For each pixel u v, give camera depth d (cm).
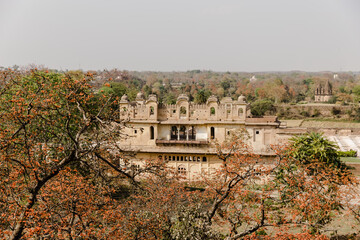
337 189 3997
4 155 2566
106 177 2997
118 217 3019
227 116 6606
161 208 3500
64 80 2784
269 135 6494
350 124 13675
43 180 2570
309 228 3909
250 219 3559
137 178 5862
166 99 16138
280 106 15188
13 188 2823
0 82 3216
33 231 2323
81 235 2534
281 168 4144
